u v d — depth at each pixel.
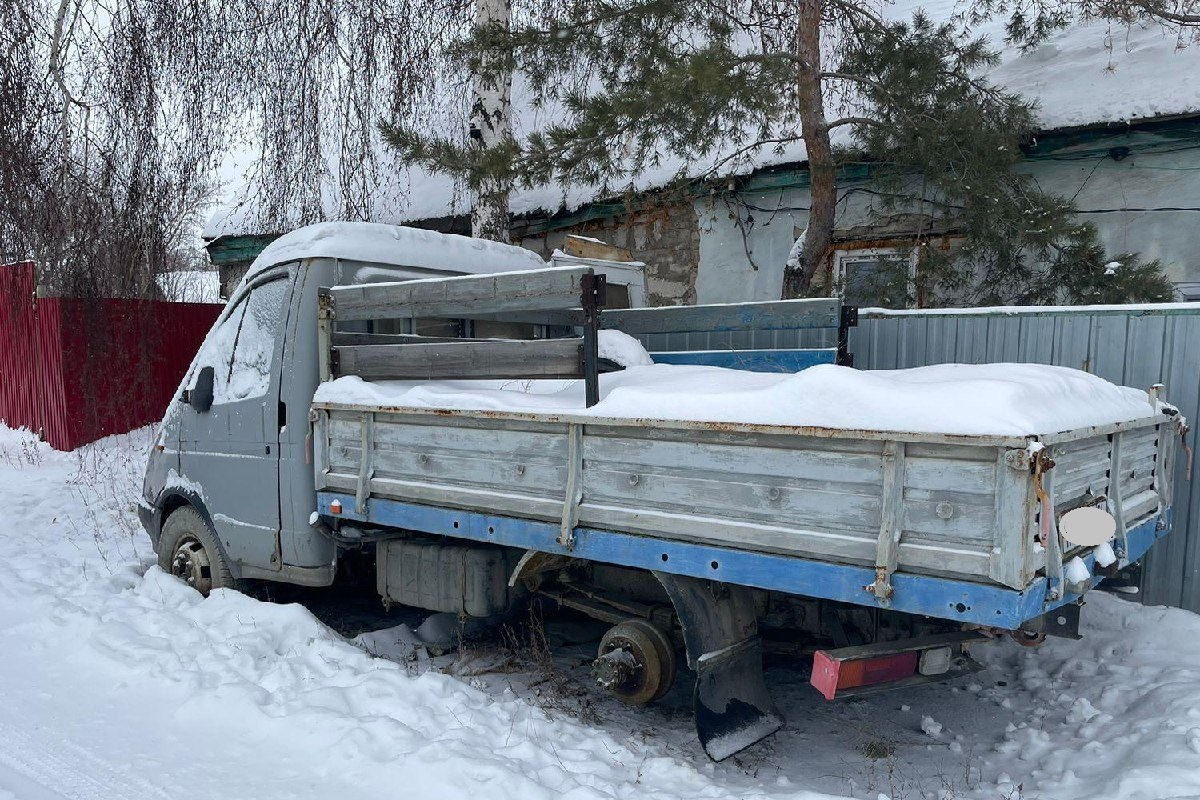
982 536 2.50
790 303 4.73
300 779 3.24
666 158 8.59
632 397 3.28
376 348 4.32
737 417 2.96
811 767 3.57
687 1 6.95
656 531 3.22
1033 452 2.38
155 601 5.11
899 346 5.91
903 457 2.65
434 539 4.52
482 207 8.38
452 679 4.02
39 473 9.78
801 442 2.85
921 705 4.24
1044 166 8.06
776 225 9.56
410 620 5.54
